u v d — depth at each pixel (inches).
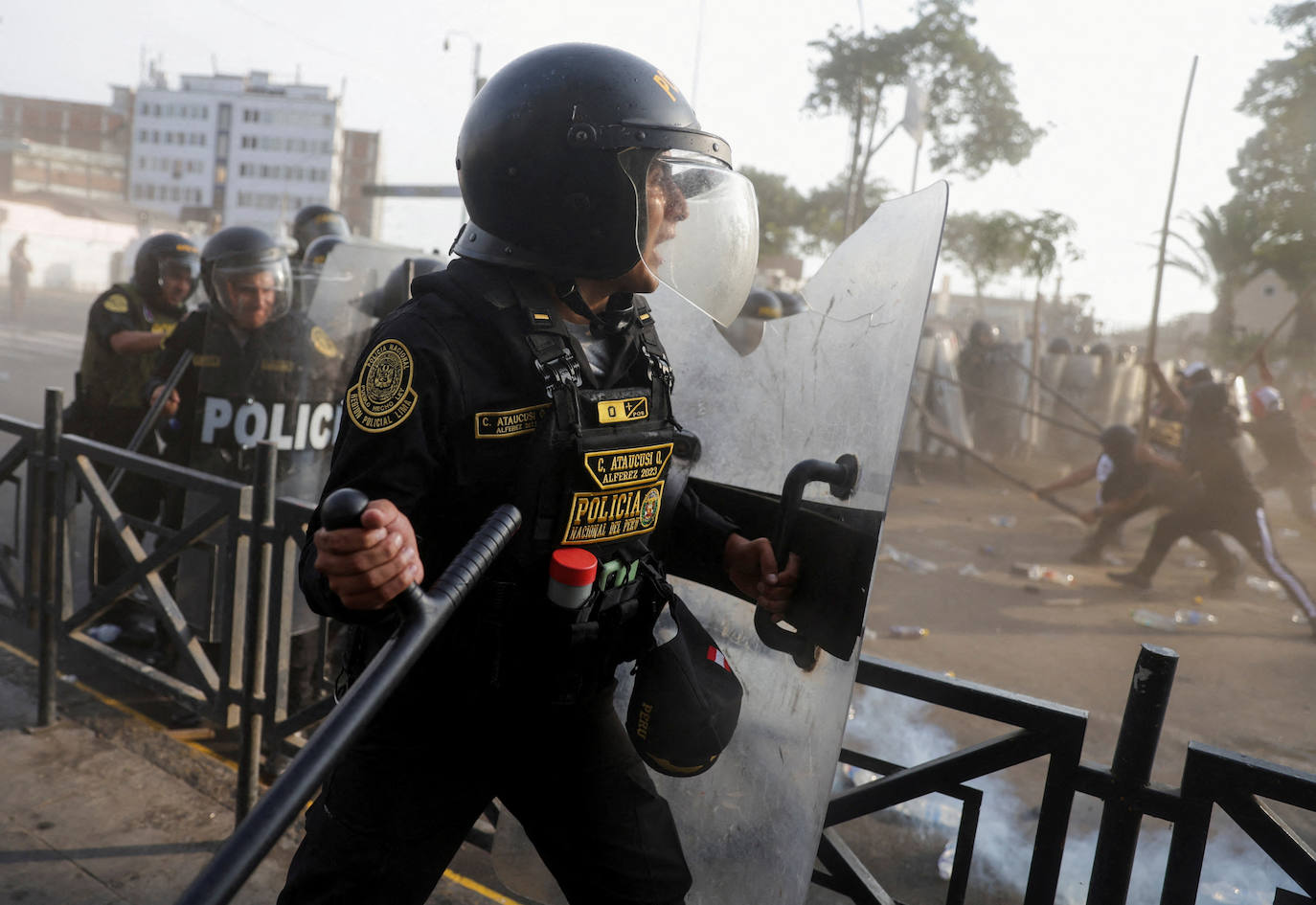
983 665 156.4
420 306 43.7
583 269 46.8
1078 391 412.2
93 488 102.8
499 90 47.1
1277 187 690.8
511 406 43.4
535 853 66.5
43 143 2807.6
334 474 42.4
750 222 52.3
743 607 59.9
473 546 40.0
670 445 50.0
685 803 59.8
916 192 51.6
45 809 91.6
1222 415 202.2
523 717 47.7
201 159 2883.9
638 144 46.3
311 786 33.1
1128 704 55.3
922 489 334.6
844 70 616.1
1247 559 251.9
